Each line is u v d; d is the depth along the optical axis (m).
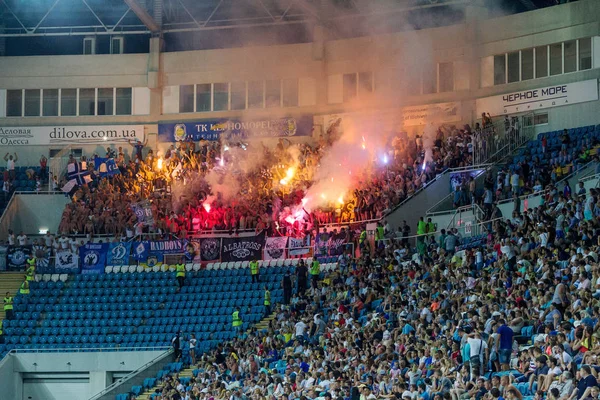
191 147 75.12
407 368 39.72
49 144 79.19
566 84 65.94
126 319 64.38
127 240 70.75
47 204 75.19
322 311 56.81
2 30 82.56
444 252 53.50
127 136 78.56
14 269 70.25
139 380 58.62
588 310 36.03
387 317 49.03
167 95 78.62
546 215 48.69
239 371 53.06
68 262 69.75
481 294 43.22
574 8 66.06
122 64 79.12
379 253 59.91
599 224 45.19
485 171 62.69
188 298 65.56
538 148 63.41
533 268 44.78
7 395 62.31
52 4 81.62
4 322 65.19
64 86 79.56
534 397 32.22
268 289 64.81
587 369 30.09
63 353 62.53
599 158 53.72
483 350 36.22
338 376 42.03
